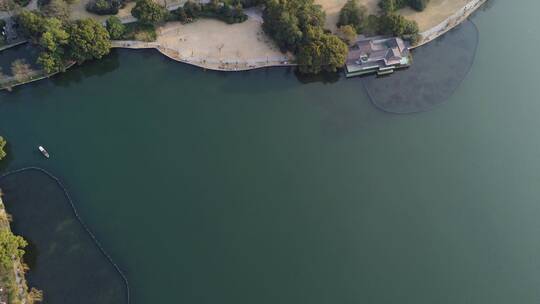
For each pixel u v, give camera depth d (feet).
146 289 495.00
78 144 578.25
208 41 655.35
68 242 512.22
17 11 629.92
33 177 550.36
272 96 631.97
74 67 631.15
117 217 533.96
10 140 574.97
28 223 519.19
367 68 646.33
